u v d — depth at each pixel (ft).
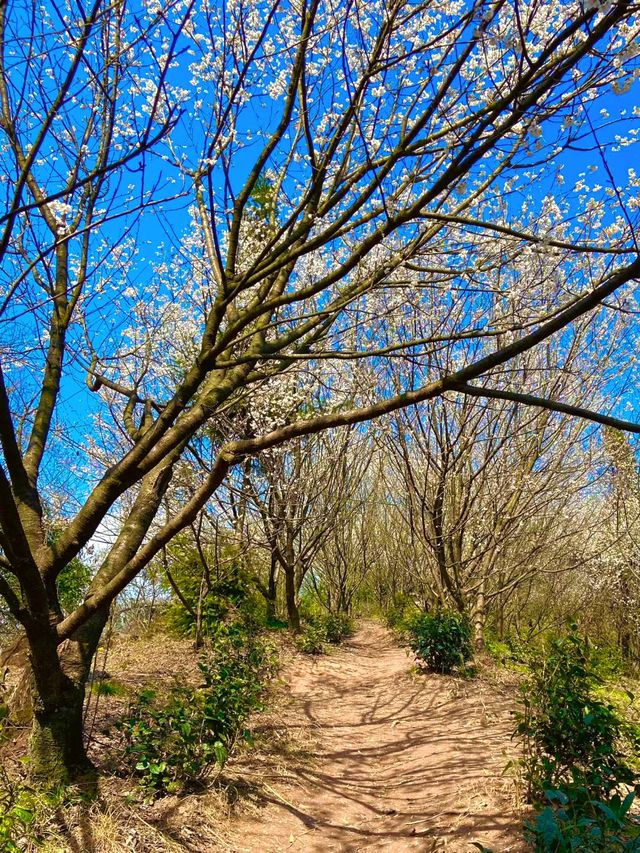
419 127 9.57
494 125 12.21
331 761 18.38
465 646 29.25
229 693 16.24
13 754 12.90
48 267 14.40
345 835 13.57
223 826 12.88
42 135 8.27
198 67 13.28
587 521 42.19
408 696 26.32
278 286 15.67
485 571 33.42
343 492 43.60
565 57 9.27
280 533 37.76
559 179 14.01
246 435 29.84
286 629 41.14
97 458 30.42
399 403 9.66
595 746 12.33
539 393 30.71
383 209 11.32
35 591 10.89
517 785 13.46
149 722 15.49
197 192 12.34
